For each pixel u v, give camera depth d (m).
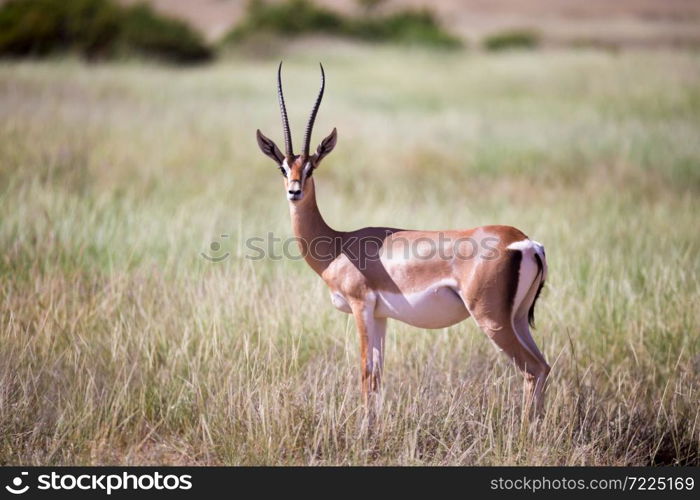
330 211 37.34
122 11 100.56
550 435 18.44
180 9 167.25
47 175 38.41
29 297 23.92
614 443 19.09
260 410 18.75
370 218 35.75
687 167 46.59
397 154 51.34
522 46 126.38
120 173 41.66
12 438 18.67
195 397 20.17
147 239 29.56
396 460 18.17
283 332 23.11
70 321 22.80
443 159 50.47
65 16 93.75
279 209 37.66
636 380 21.34
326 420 19.00
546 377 18.69
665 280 25.23
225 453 18.53
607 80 80.69
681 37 133.50
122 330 22.45
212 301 24.00
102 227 29.84
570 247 30.05
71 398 19.75
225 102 66.31
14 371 20.30
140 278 25.42
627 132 56.34
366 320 19.61
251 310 23.59
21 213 30.53
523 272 18.59
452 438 18.98
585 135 56.06
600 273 26.44
